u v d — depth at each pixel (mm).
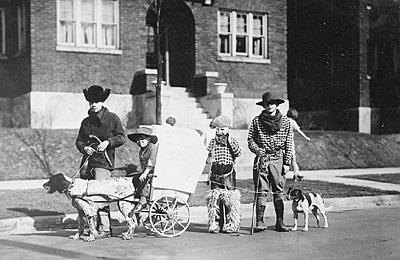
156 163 9492
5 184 15156
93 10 22234
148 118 21453
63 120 21328
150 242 9094
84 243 9000
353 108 29094
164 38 25094
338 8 29984
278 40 26016
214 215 10000
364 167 22094
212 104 22188
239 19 25391
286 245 8766
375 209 13508
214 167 10047
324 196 14219
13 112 23141
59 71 21375
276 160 10078
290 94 32500
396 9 29984
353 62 29219
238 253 8141
